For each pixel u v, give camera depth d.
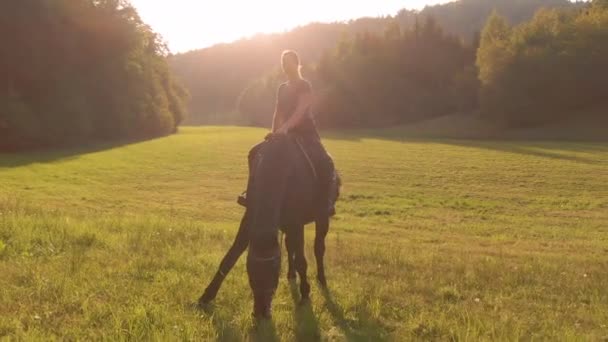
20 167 33.03
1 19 39.28
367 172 36.72
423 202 26.20
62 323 5.69
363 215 22.62
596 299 7.92
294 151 6.21
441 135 71.81
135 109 57.00
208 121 148.12
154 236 10.62
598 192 29.70
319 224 7.22
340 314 6.54
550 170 37.34
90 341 5.30
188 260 8.50
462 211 24.12
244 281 7.53
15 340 5.11
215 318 6.08
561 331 6.32
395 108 90.56
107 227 11.55
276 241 5.43
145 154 43.91
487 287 8.35
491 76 75.44
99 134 52.84
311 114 6.76
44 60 43.06
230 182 32.09
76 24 47.34
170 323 5.79
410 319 6.51
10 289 6.45
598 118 70.94
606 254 14.95
